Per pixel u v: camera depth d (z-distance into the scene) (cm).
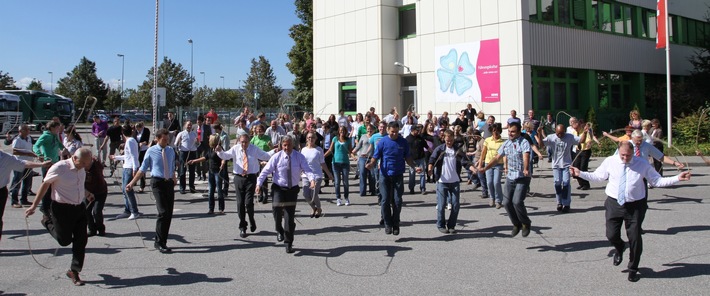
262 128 1225
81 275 673
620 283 600
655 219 947
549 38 2288
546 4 2297
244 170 889
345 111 2831
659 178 611
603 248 760
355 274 661
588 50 2498
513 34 2186
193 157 1438
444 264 698
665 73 3047
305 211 1137
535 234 865
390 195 871
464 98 2366
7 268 712
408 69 2614
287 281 636
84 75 5600
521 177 811
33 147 1190
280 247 813
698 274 623
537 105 2283
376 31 2628
